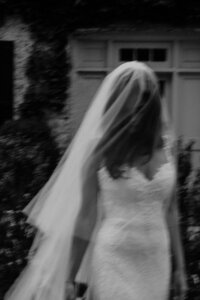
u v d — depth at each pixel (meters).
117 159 4.13
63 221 4.44
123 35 12.32
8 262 5.77
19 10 12.10
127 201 4.10
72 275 4.32
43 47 12.21
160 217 4.20
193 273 5.67
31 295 4.64
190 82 12.46
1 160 6.40
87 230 4.22
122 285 4.05
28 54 12.22
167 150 4.34
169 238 4.43
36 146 11.14
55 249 4.47
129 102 4.20
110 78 4.33
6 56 12.23
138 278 4.08
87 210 4.21
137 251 4.09
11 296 4.75
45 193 4.71
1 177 6.23
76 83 12.34
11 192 5.95
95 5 12.13
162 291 4.18
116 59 12.37
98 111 4.32
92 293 4.26
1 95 12.27
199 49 12.42
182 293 4.49
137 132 4.15
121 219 4.09
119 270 4.06
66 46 12.25
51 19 12.18
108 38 12.32
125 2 12.08
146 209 4.11
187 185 5.87
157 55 12.41
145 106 4.18
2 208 5.87
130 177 4.11
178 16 12.20
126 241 4.07
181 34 12.34
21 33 12.20
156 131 4.22
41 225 4.57
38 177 6.16
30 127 11.40
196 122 12.48
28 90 12.23
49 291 4.48
